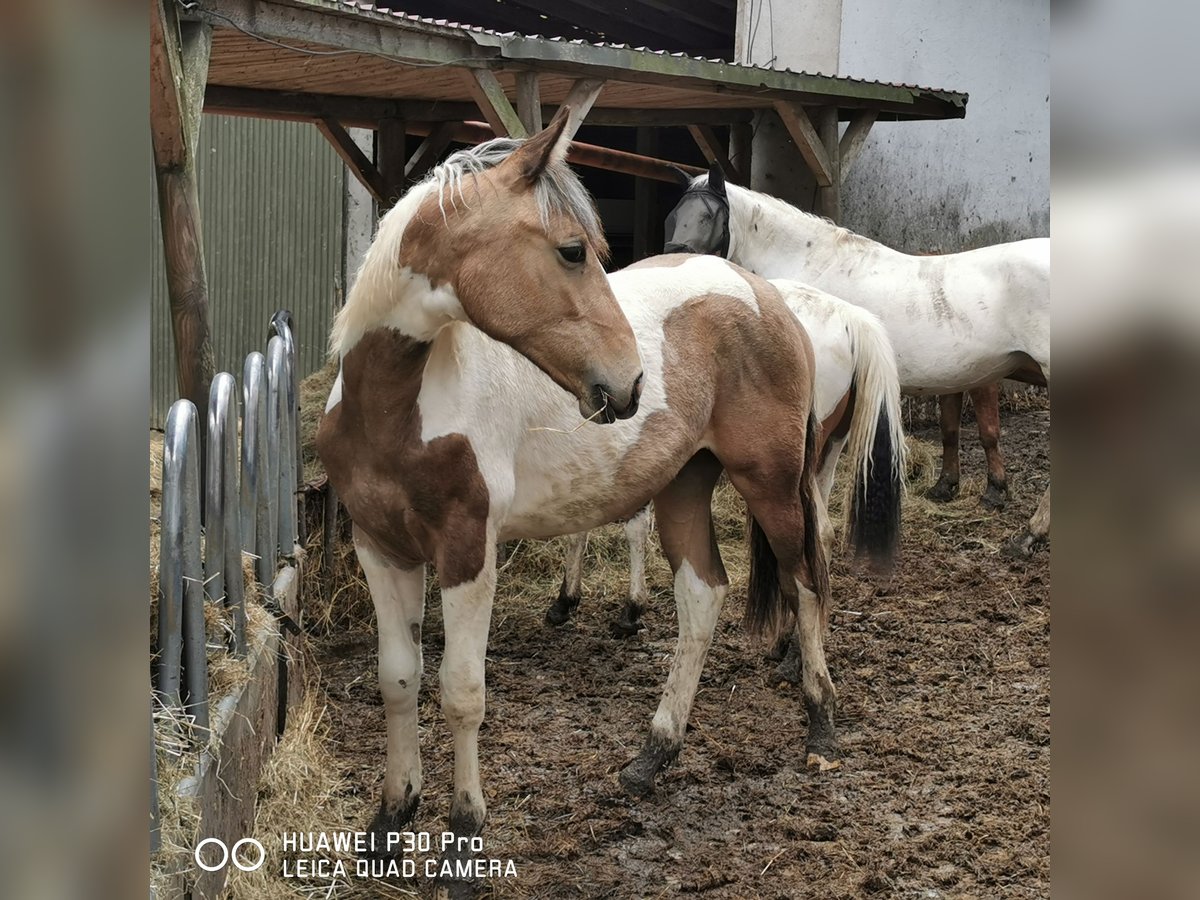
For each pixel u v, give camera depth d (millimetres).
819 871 2746
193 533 2279
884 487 3922
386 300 2266
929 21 8422
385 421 2387
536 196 2176
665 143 11797
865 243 5461
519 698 3834
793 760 3387
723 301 3105
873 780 3250
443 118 6141
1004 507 6180
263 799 2752
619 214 11422
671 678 3195
